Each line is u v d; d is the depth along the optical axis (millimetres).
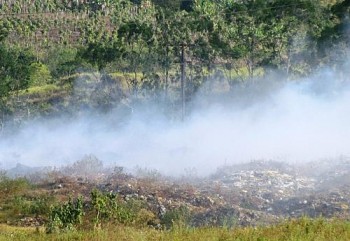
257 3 194625
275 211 61062
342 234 37844
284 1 188000
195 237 39750
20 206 64188
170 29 195875
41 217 61719
